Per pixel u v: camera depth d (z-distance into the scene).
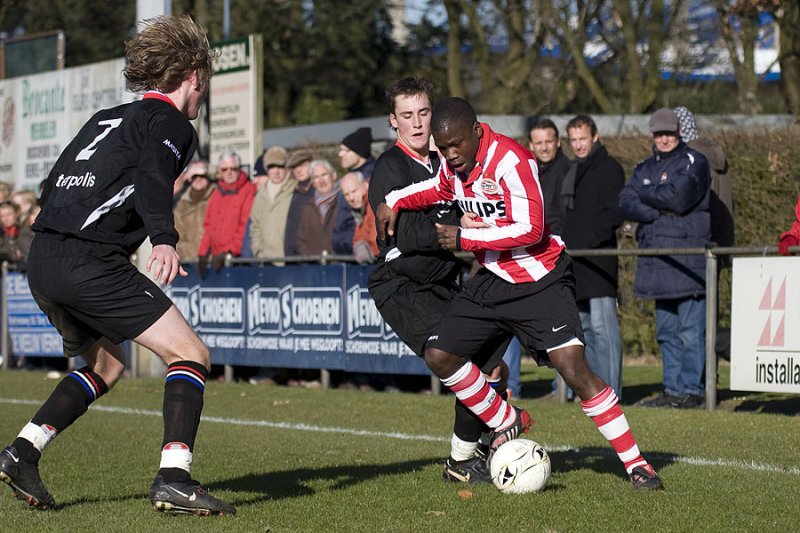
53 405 10.13
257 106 32.94
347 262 22.75
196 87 10.19
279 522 9.67
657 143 18.52
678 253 18.02
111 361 10.49
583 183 19.59
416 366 21.39
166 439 9.58
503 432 11.66
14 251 30.27
